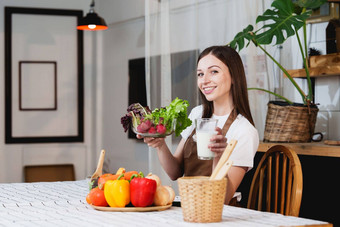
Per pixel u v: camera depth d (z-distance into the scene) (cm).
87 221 139
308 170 262
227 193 190
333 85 300
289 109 277
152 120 174
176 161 220
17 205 166
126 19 544
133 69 530
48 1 572
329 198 251
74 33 581
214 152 164
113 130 568
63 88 579
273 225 133
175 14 365
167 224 134
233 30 352
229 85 204
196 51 371
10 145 563
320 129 310
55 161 575
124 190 156
